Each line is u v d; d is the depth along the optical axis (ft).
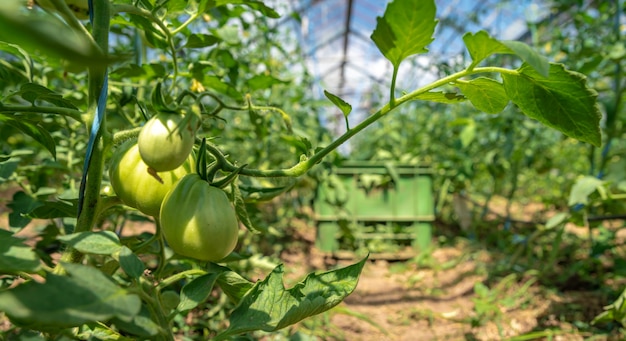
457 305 10.82
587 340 8.35
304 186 14.78
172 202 2.90
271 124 11.19
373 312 10.37
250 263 8.17
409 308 10.61
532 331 9.09
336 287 3.34
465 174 16.83
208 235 2.84
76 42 1.58
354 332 9.24
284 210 17.53
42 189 5.45
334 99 3.18
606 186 9.86
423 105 22.39
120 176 3.09
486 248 15.48
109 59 1.63
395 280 12.91
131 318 2.24
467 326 9.54
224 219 2.89
